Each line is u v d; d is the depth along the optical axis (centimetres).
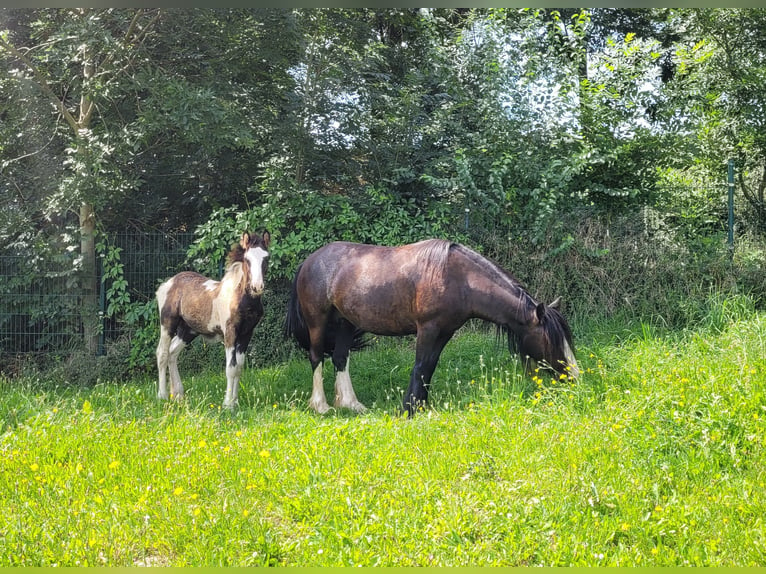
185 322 888
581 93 1177
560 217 1112
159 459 540
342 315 824
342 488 469
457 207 1165
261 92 1267
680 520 412
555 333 742
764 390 576
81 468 507
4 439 590
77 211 1127
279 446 582
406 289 772
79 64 1189
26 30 1227
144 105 1081
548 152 1169
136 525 427
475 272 762
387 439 596
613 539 409
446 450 547
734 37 1428
